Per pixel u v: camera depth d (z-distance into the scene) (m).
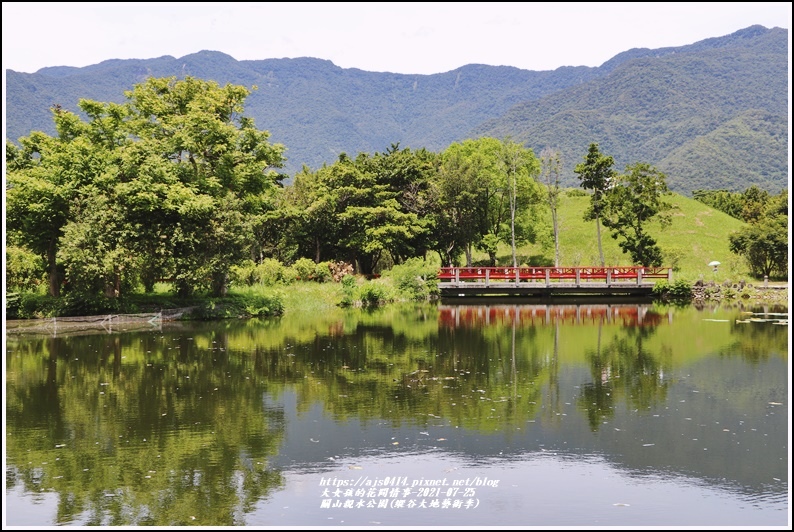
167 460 16.25
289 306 47.56
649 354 29.11
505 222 73.06
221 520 13.26
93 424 18.88
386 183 67.62
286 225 63.53
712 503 13.98
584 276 57.09
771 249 63.62
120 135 43.00
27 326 37.19
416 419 19.34
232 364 26.94
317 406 20.67
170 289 47.03
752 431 18.20
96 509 13.69
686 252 78.38
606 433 18.08
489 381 23.97
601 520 13.22
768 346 30.88
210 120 42.31
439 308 49.62
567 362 27.38
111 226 37.16
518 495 14.34
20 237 40.09
